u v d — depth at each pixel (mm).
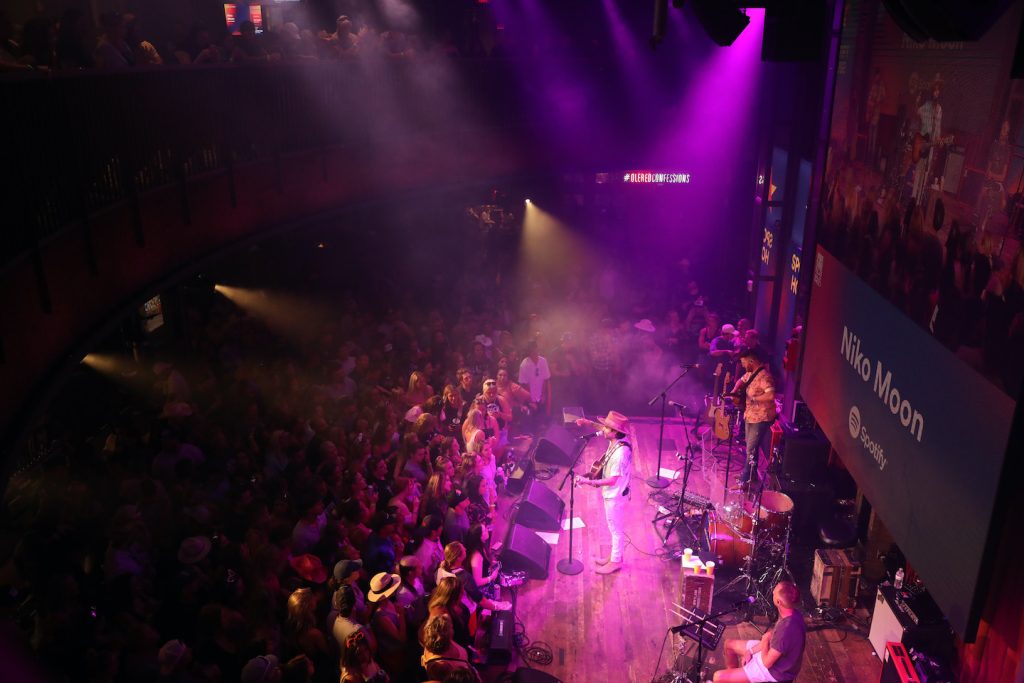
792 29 8992
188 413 9234
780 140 13242
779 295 13391
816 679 7191
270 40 10320
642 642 7723
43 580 6309
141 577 6512
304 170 10477
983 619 5531
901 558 8039
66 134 5883
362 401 9938
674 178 16344
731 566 8539
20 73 5105
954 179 5379
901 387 6129
